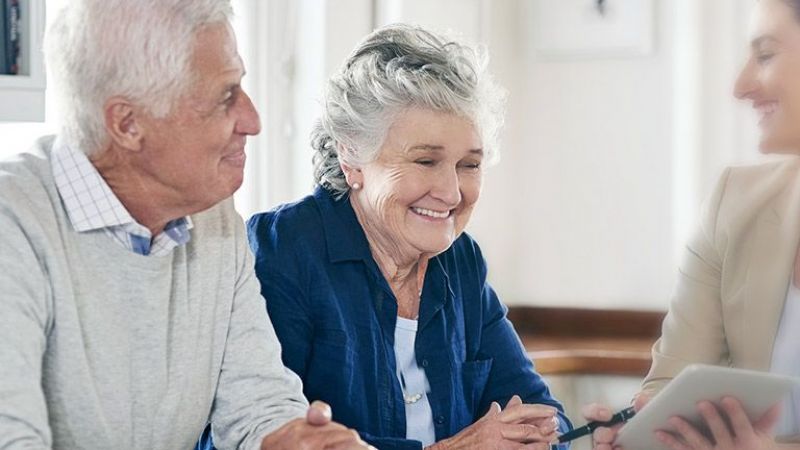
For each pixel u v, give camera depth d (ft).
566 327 13.97
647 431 6.57
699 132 13.15
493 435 6.88
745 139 12.95
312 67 11.92
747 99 6.56
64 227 5.66
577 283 14.02
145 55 5.47
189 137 5.64
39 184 5.64
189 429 6.18
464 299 7.65
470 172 7.13
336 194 7.36
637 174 13.74
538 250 14.15
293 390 6.41
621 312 13.76
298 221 7.21
